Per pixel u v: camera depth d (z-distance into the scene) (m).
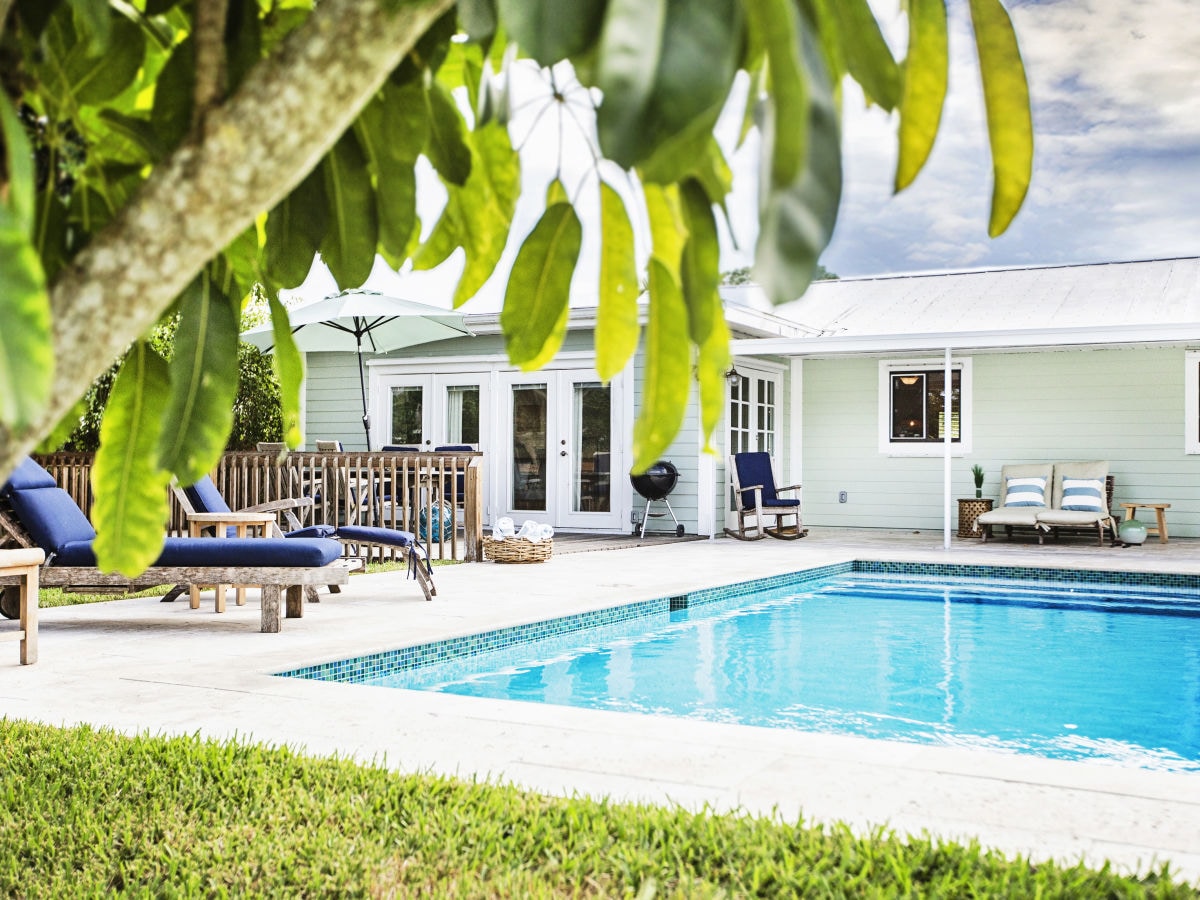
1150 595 9.55
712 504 13.30
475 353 14.67
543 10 0.65
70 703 4.09
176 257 0.72
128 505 1.01
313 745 3.46
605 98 0.57
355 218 1.07
